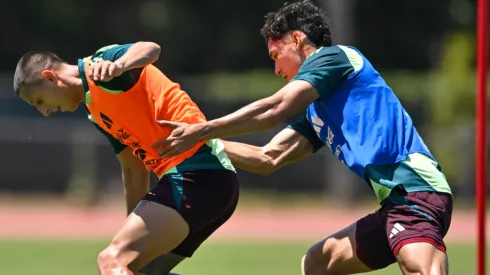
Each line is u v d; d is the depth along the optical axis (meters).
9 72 119.94
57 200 84.25
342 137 22.28
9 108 95.12
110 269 20.66
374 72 22.47
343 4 85.44
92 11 121.62
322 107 22.66
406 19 123.69
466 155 83.62
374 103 22.06
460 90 89.69
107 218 70.19
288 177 90.75
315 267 23.89
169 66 121.88
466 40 93.88
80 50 122.12
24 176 89.12
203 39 122.69
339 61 22.03
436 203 21.66
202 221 21.66
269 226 65.12
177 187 21.59
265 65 123.06
